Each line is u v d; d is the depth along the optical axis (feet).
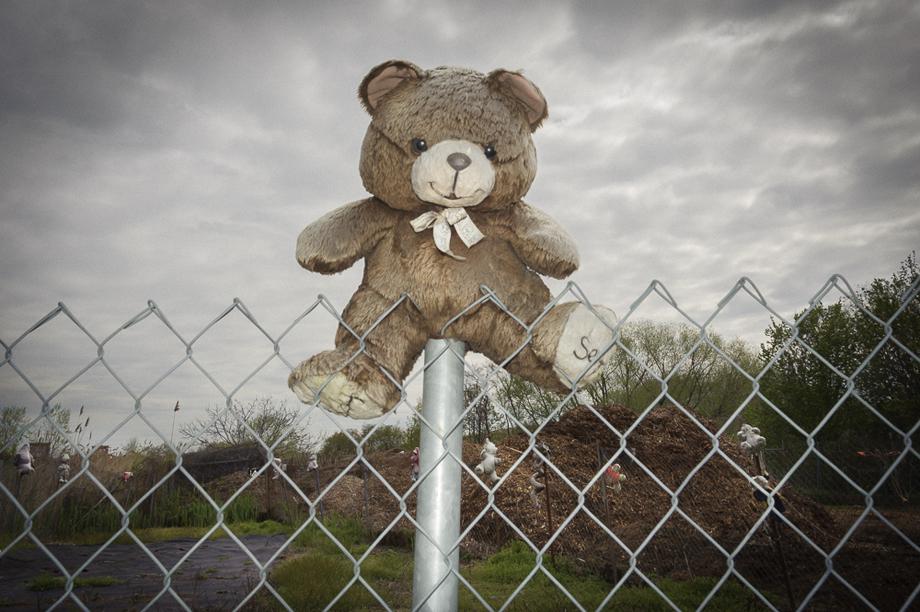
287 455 62.34
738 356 93.66
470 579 27.81
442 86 10.39
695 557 27.91
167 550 35.76
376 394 9.01
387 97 10.65
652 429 46.26
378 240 10.62
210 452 57.77
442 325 9.48
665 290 5.48
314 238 10.56
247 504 49.85
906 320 61.11
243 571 28.60
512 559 31.35
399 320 9.61
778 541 19.24
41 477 39.63
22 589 24.02
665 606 21.24
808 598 4.82
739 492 38.55
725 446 44.14
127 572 28.37
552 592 23.93
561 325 9.13
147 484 49.06
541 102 10.62
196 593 22.85
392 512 47.75
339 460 66.49
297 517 47.83
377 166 10.35
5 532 35.55
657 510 36.52
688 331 95.09
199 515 47.57
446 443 5.66
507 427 44.04
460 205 9.91
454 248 9.93
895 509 50.75
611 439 44.83
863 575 22.18
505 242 10.42
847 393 5.04
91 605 20.81
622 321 5.51
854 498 56.59
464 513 38.88
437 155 9.60
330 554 33.47
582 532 34.32
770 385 80.89
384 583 25.16
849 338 70.85
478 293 9.56
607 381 87.35
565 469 40.93
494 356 9.72
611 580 26.13
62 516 39.75
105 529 41.16
